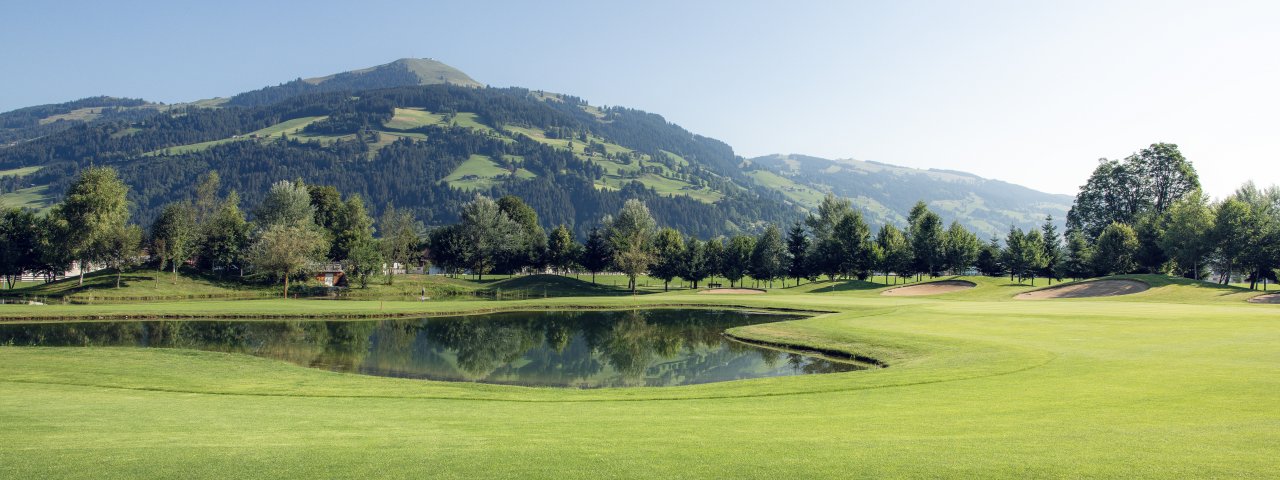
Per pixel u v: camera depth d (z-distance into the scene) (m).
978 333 38.66
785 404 19.88
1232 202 78.56
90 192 87.06
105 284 87.44
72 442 14.02
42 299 77.94
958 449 12.72
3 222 91.56
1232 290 69.31
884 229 121.69
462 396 23.16
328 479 11.14
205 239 102.19
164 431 15.46
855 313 55.78
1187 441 12.95
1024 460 11.70
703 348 44.38
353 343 45.41
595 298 83.12
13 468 11.73
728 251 112.62
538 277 120.69
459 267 127.44
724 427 15.76
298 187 117.62
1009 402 18.62
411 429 15.82
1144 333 34.97
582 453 12.87
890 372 26.33
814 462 11.89
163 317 57.19
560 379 34.03
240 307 64.81
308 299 84.44
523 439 14.35
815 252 114.88
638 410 19.14
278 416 18.02
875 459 12.02
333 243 111.19
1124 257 95.38
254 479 11.16
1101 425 14.81
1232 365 23.78
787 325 50.22
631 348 44.59
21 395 22.06
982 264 117.12
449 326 56.19
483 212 128.25
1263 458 11.52
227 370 30.17
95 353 33.69
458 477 11.17
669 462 12.05
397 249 111.19
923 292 92.88
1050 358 27.59
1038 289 82.19
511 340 48.38
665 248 116.81
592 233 125.44
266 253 88.75
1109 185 110.00
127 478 11.20
